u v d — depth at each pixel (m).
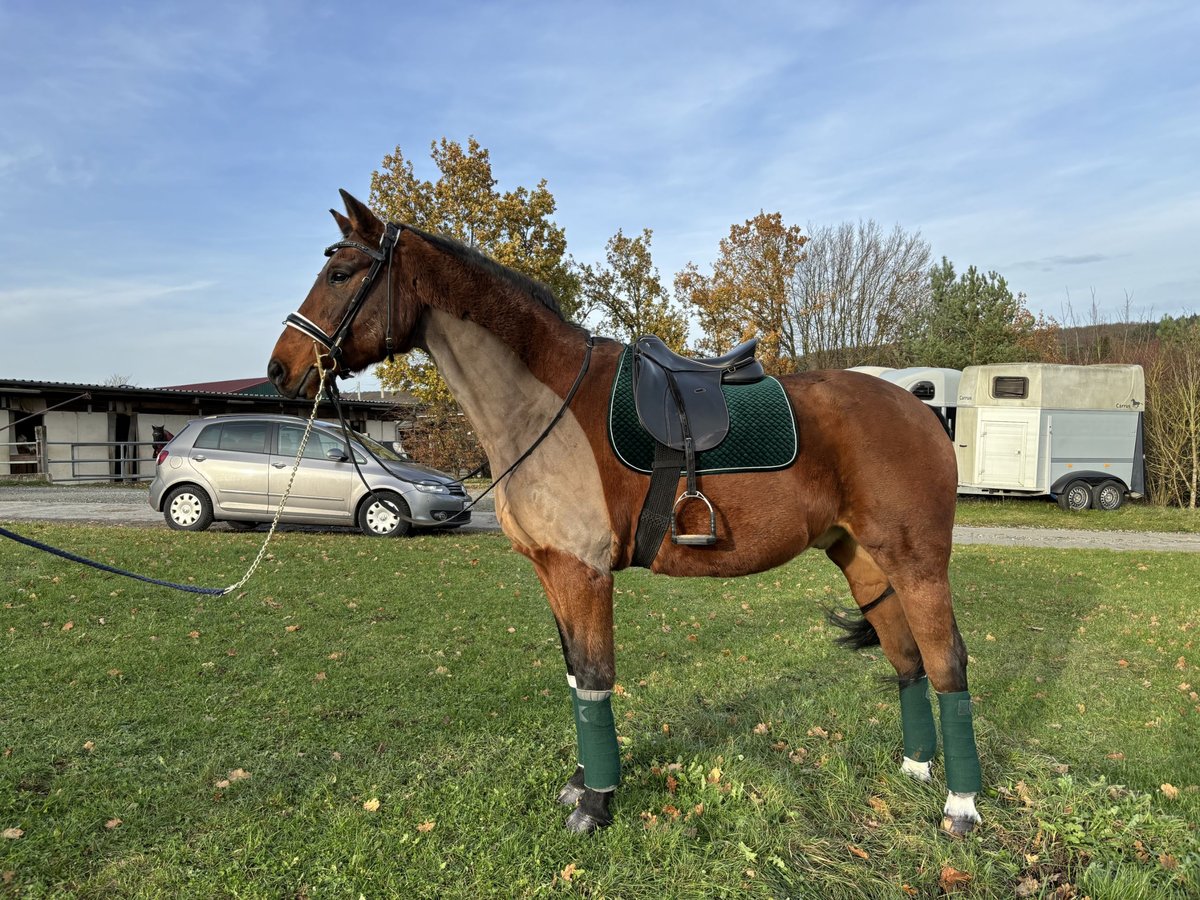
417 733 3.70
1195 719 3.99
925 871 2.60
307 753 3.46
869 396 2.86
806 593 7.26
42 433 19.59
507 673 4.66
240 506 10.09
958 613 6.51
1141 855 2.67
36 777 3.16
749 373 2.92
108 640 5.04
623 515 2.73
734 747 3.44
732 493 2.70
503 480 2.82
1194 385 16.30
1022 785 3.15
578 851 2.66
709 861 2.60
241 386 33.97
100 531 9.77
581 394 2.80
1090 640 5.62
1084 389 15.75
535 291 2.97
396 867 2.56
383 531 10.27
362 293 2.80
